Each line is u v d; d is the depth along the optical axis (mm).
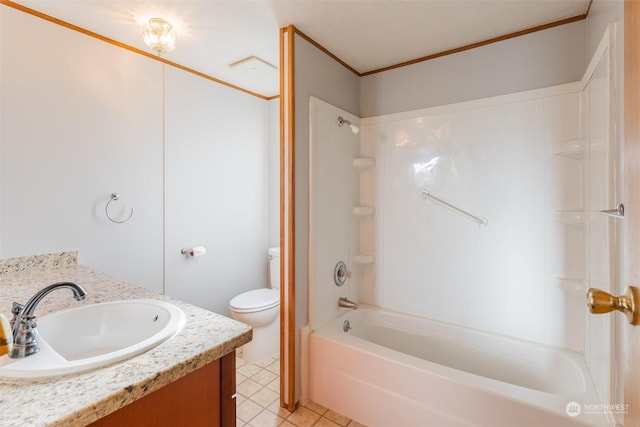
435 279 2096
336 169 2107
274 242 3023
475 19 1667
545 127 1716
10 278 1521
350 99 2266
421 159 2127
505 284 1854
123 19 1706
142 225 2111
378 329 2236
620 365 1038
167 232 2258
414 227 2174
